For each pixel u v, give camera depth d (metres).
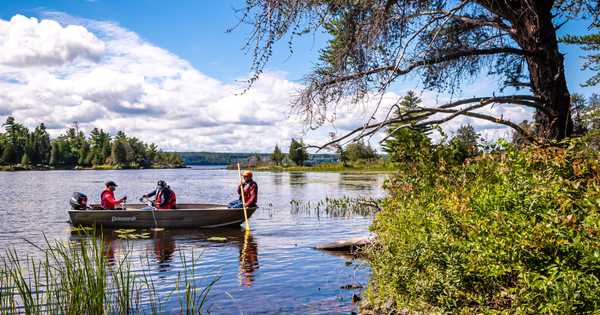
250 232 12.34
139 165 145.00
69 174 78.50
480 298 3.58
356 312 5.27
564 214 2.92
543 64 4.89
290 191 28.77
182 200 23.72
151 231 12.53
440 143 5.68
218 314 5.45
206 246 10.19
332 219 15.08
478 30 5.53
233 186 38.03
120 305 5.22
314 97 4.84
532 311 2.96
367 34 4.41
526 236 2.98
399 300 4.58
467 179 4.72
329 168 85.69
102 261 4.96
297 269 7.77
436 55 4.91
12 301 4.73
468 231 3.57
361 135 4.59
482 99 4.77
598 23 5.44
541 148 3.67
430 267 4.14
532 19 4.90
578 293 2.61
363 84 4.69
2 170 107.81
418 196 5.26
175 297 6.09
